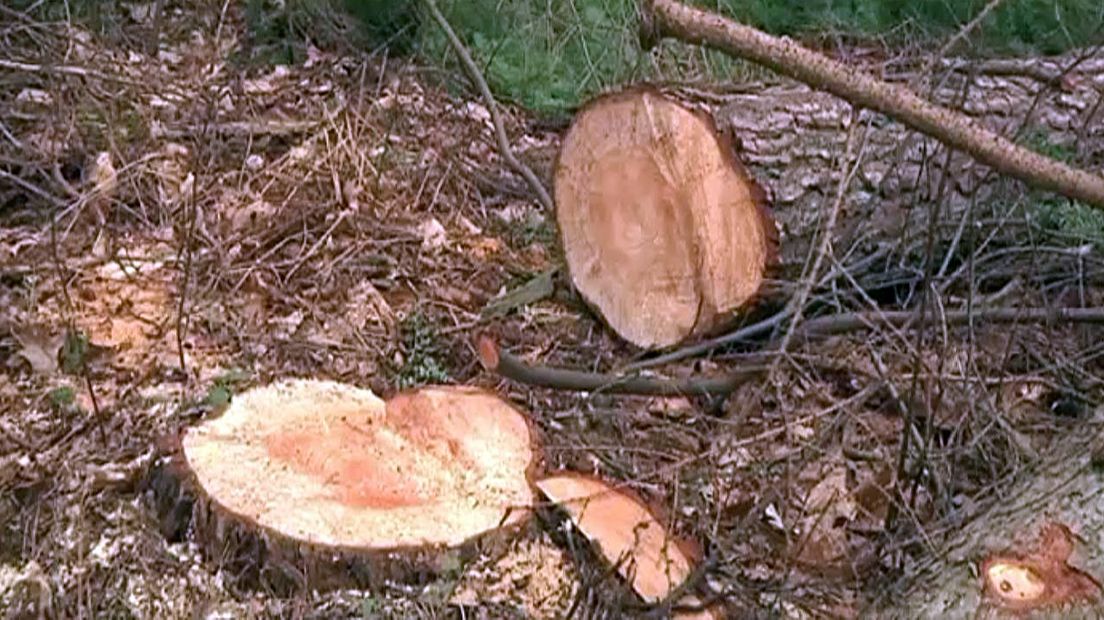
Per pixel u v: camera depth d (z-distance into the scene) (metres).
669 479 3.49
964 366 3.76
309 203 4.42
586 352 3.95
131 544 3.26
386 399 3.51
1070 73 4.45
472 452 3.33
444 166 4.72
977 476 3.55
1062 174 3.32
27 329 3.80
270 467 3.27
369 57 5.22
